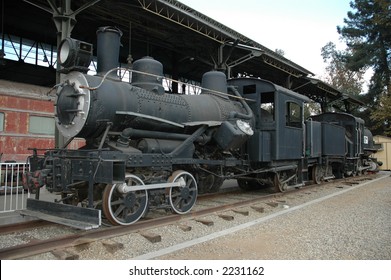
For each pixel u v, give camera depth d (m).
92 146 6.32
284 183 10.10
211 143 8.15
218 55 16.19
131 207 5.69
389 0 20.53
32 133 12.28
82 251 4.62
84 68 5.92
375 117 16.14
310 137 11.70
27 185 6.18
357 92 43.75
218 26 15.41
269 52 18.86
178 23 12.75
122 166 5.31
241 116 8.36
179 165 7.29
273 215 7.16
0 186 9.46
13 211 6.46
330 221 6.71
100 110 5.74
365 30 34.94
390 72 34.34
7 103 11.68
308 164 12.16
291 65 20.14
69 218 5.35
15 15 17.81
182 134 7.22
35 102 12.42
